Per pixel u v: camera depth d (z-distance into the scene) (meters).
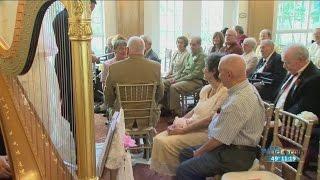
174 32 7.08
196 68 4.71
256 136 2.04
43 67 1.54
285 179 2.13
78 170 1.14
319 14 7.40
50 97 1.55
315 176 2.65
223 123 2.02
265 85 3.76
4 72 1.41
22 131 1.51
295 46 2.71
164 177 2.94
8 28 1.59
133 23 6.64
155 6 6.82
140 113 3.12
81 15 1.00
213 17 7.19
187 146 2.48
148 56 4.66
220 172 2.07
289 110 2.70
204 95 2.66
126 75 2.96
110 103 3.14
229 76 2.03
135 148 3.13
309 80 2.61
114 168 1.63
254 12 6.97
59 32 1.35
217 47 5.13
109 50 5.48
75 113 1.09
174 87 4.70
